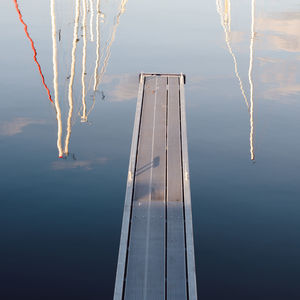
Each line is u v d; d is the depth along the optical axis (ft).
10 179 124.06
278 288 90.63
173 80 168.66
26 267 94.53
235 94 187.11
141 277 88.28
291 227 107.45
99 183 124.16
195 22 301.43
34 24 282.97
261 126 158.61
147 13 324.60
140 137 132.36
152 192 110.52
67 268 94.84
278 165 134.31
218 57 232.53
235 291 89.97
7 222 106.93
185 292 85.76
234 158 138.31
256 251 99.96
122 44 253.85
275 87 192.85
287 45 247.91
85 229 105.81
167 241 96.37
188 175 114.93
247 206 115.14
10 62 217.36
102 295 88.84
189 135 152.46
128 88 192.44
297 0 355.77
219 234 105.29
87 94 186.60
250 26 287.89
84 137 150.00
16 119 160.25
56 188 120.98
